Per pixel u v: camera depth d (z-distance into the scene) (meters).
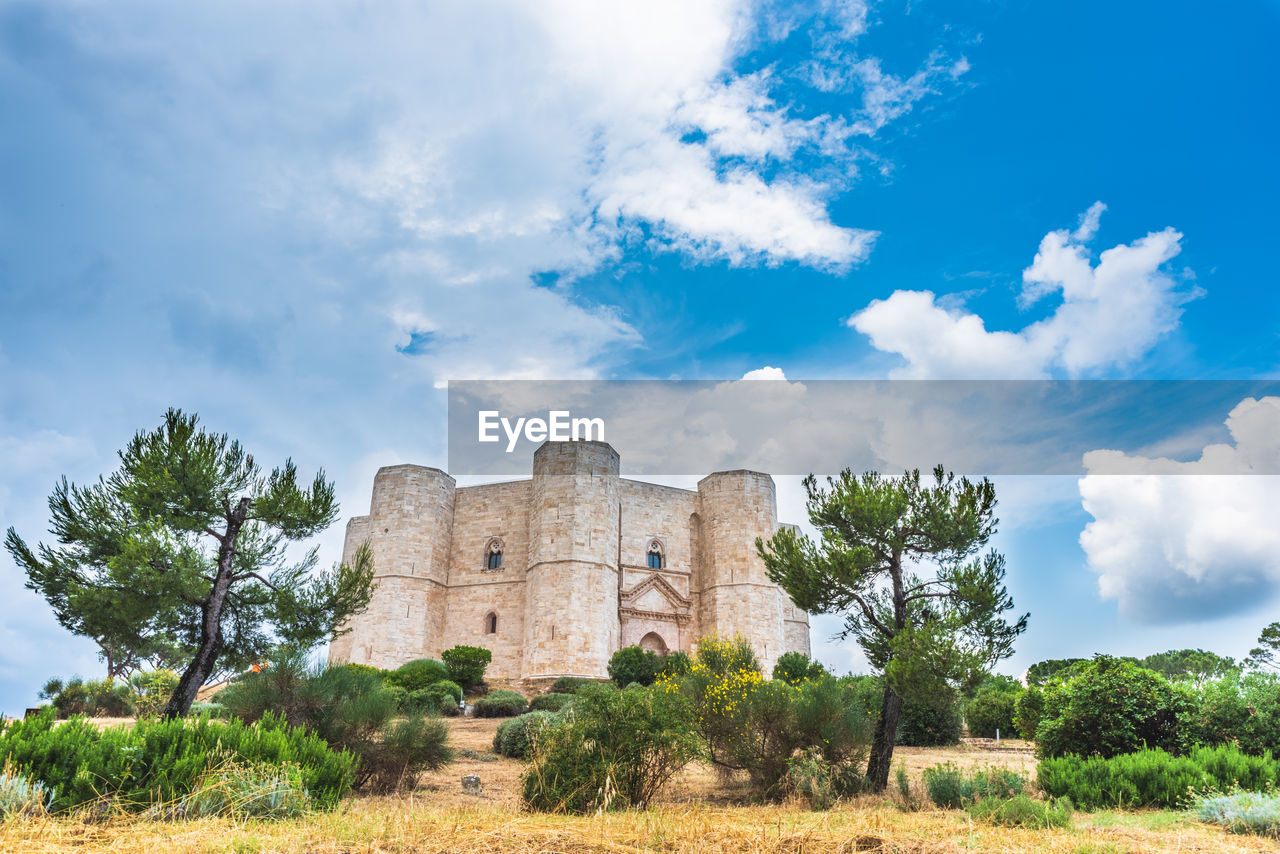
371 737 15.30
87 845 6.87
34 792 8.05
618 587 47.78
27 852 6.46
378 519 48.59
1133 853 7.60
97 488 18.02
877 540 16.52
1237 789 11.15
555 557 44.12
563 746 12.00
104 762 9.15
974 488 16.34
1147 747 15.68
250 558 19.23
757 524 50.16
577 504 45.16
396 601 46.09
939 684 14.54
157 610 17.53
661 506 51.72
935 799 13.07
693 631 49.75
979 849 7.57
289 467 19.48
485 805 12.44
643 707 12.59
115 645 18.50
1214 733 15.23
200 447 18.30
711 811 11.27
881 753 15.38
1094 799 12.39
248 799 9.01
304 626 19.56
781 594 49.72
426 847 7.00
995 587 15.45
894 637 15.56
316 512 19.69
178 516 17.98
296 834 7.45
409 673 37.12
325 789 10.84
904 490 16.66
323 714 15.13
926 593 16.22
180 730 10.26
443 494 50.72
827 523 17.25
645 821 8.82
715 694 15.43
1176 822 10.23
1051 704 17.83
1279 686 15.21
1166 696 16.33
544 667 41.91
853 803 13.36
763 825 8.85
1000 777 13.76
